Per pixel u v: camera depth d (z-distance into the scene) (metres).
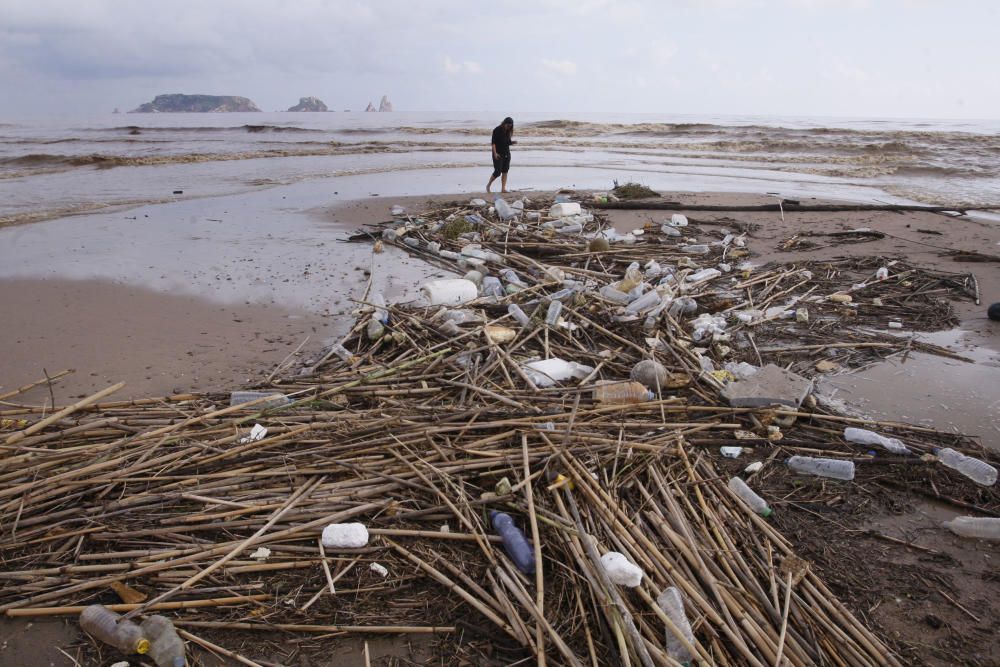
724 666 2.34
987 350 5.36
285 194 13.92
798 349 5.43
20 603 2.68
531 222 10.52
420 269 7.99
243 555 2.96
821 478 3.62
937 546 3.08
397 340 5.36
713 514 3.15
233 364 5.11
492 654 2.50
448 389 4.51
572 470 3.31
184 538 3.05
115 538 3.04
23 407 4.18
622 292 6.61
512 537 2.93
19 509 3.16
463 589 2.76
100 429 3.88
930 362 5.14
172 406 4.23
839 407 4.43
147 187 14.69
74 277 7.31
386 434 3.79
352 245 9.25
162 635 2.51
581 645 2.48
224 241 9.37
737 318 6.14
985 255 8.05
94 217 11.01
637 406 4.18
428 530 3.12
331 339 5.68
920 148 23.20
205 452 3.64
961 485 3.51
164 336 5.68
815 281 7.35
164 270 7.73
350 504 3.25
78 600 2.74
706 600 2.58
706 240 9.66
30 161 19.16
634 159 22.58
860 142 26.05
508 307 6.10
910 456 3.79
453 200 13.02
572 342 5.36
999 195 13.88
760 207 11.86
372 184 15.73
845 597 2.75
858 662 2.41
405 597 2.78
